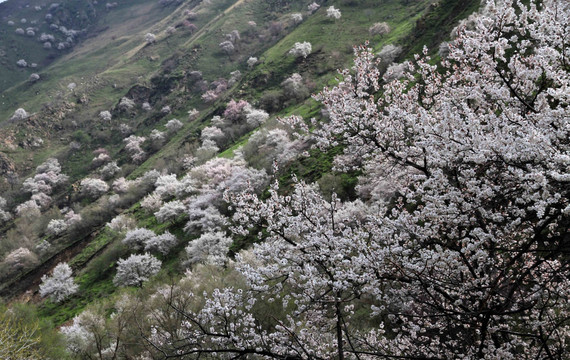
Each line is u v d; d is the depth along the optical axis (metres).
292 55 128.12
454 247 6.73
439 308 5.93
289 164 50.66
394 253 6.85
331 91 9.59
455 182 7.16
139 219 74.00
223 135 101.62
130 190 92.44
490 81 7.65
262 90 121.62
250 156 67.75
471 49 7.10
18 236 93.81
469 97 7.27
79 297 52.94
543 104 6.32
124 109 174.25
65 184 137.75
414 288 6.82
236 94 123.56
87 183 117.19
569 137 5.38
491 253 7.16
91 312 26.70
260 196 47.84
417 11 119.94
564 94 5.20
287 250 8.02
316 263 7.60
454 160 6.40
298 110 82.06
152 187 92.25
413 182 8.98
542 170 5.18
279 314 15.48
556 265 6.39
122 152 142.75
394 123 8.79
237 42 191.00
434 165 7.10
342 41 124.88
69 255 73.38
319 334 8.12
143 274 47.00
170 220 61.62
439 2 70.94
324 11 147.88
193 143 106.88
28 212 111.12
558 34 6.55
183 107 161.00
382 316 12.20
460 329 7.63
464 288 6.51
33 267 74.38
